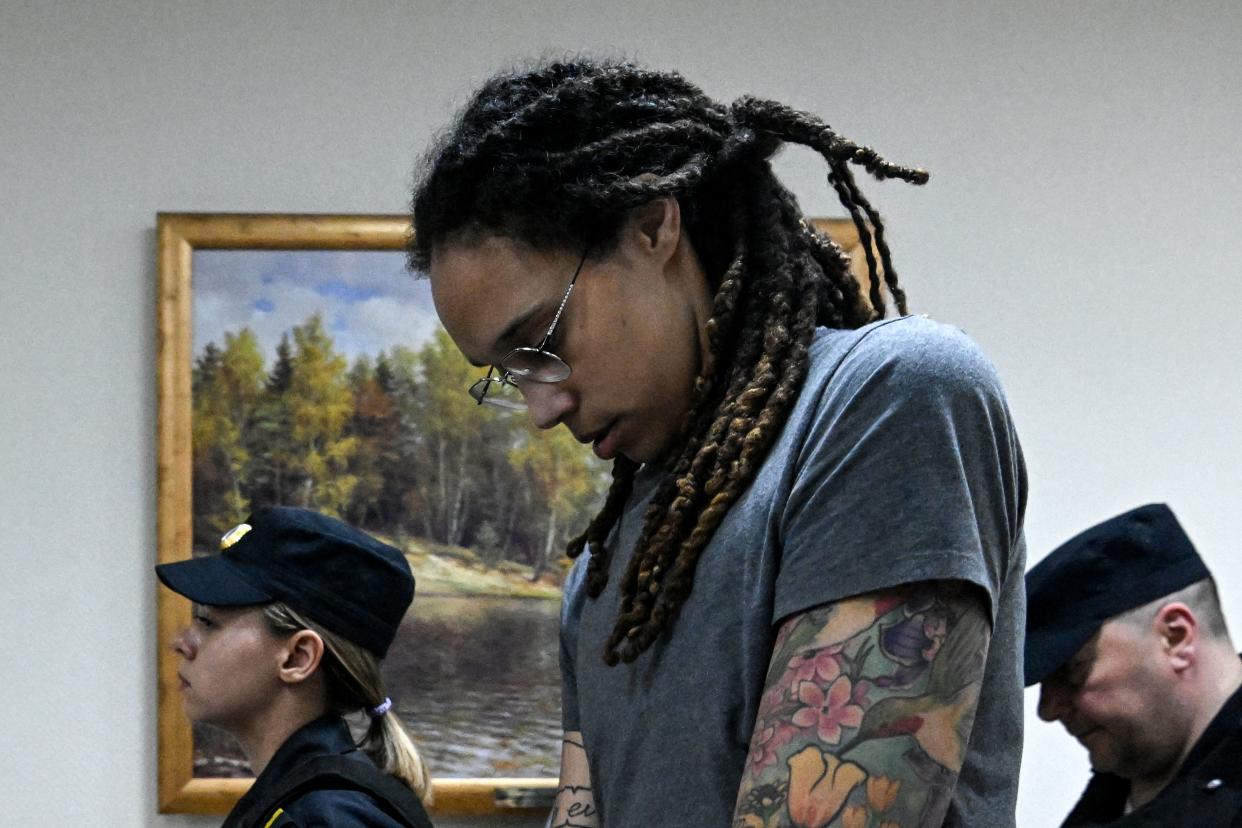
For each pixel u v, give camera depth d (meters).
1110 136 2.73
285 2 2.72
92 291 2.68
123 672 2.63
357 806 1.71
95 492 2.65
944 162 2.72
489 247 0.91
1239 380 2.70
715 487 0.88
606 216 0.90
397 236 2.64
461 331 0.94
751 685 0.84
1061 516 2.68
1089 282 2.71
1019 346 2.70
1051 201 2.72
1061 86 2.74
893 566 0.76
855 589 0.77
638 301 0.92
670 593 0.87
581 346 0.91
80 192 2.69
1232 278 2.71
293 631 1.93
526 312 0.91
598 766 0.97
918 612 0.76
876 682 0.75
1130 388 2.70
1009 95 2.73
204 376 2.62
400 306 2.65
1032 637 1.75
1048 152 2.73
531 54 2.72
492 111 0.93
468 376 2.64
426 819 1.82
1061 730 2.65
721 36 2.73
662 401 0.94
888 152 2.72
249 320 2.63
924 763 0.75
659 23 2.73
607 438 0.96
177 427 2.61
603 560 1.03
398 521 2.62
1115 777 1.87
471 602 2.61
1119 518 1.79
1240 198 2.72
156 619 2.63
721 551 0.86
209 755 2.59
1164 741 1.72
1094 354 2.70
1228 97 2.74
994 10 2.75
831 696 0.76
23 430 2.65
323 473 2.62
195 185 2.69
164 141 2.70
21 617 2.63
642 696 0.90
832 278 1.02
